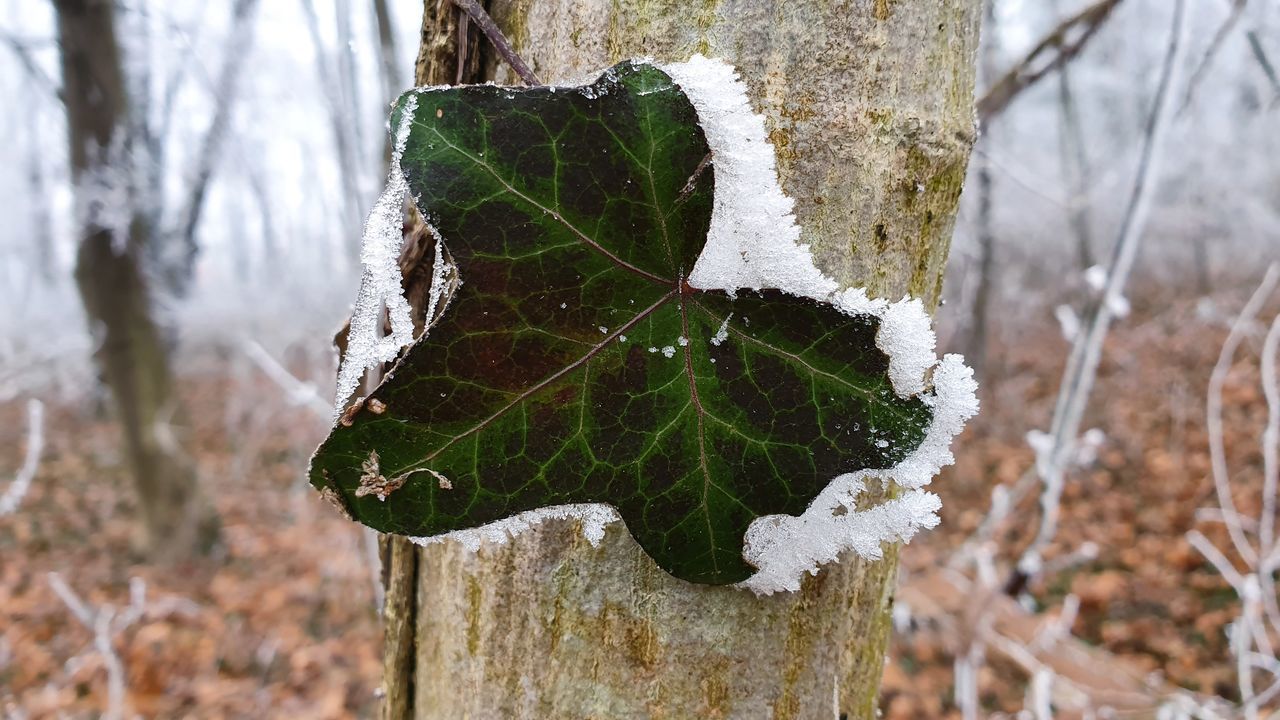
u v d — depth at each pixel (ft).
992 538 2.76
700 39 0.32
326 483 0.29
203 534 2.81
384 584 0.48
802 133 0.32
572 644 0.36
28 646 2.14
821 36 0.32
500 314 0.29
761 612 0.35
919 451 0.30
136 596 1.60
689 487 0.31
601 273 0.29
